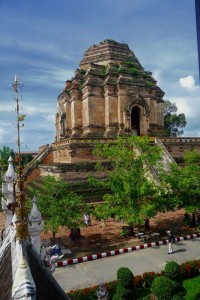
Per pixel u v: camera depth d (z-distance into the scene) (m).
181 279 21.53
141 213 27.19
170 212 39.53
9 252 9.68
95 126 54.38
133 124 60.78
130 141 32.16
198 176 31.38
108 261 24.86
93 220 36.88
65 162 48.97
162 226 33.62
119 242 29.06
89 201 41.62
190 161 46.16
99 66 56.62
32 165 54.25
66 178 43.09
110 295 19.08
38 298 7.66
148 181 30.14
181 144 54.09
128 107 54.62
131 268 23.23
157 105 61.31
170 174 32.19
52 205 26.73
